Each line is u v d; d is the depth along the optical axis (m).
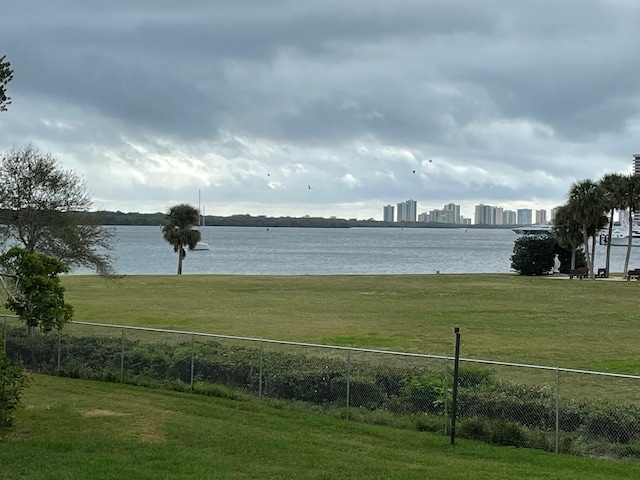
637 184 91.62
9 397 18.77
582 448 17.95
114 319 47.62
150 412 21.08
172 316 49.66
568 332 43.56
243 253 183.38
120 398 22.97
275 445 17.72
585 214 92.44
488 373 22.80
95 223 41.31
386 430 19.72
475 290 72.19
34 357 27.67
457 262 151.38
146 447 17.30
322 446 17.89
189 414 21.03
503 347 37.81
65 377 26.47
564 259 102.31
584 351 36.66
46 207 38.91
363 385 21.73
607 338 41.16
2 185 38.62
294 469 15.63
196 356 25.00
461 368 23.12
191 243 96.62
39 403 22.11
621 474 16.05
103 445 17.42
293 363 23.61
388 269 124.56
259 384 22.64
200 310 53.31
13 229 39.16
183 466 15.66
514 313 53.06
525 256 97.19
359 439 18.92
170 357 25.39
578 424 18.72
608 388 23.98
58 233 39.16
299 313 52.31
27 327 29.30
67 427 19.19
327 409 21.61
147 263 135.00
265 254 179.12
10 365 19.56
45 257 24.34
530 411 19.39
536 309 55.72
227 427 19.50
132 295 63.72
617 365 32.50
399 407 21.05
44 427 19.11
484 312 53.66
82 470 15.15
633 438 18.06
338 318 49.69
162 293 65.81
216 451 17.09
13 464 15.57
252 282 79.19
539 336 41.84
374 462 16.42
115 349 26.80
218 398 23.09
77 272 94.31
